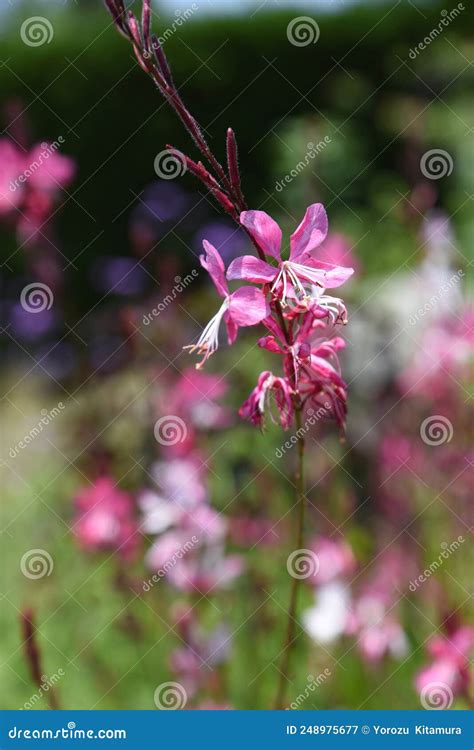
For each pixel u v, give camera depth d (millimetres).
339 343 2062
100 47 10125
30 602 4574
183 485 3652
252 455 4336
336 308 1896
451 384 4184
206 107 10234
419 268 4910
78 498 3752
